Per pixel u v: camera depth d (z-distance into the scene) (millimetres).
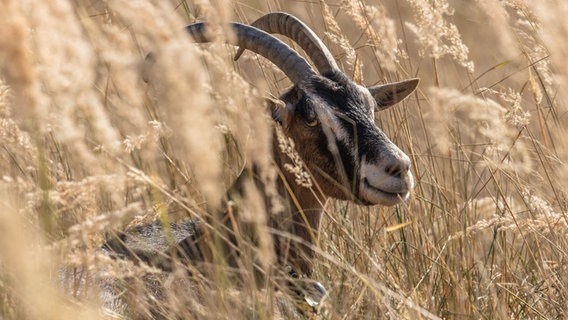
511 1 23922
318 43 21891
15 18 12562
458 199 24516
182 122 13320
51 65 13297
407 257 21891
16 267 13070
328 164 20891
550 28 19625
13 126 15992
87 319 14469
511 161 23641
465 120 31250
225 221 20516
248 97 16328
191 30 21312
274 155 21672
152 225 21688
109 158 16938
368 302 18016
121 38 15547
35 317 14203
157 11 13359
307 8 31906
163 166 24391
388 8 39812
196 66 13141
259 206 17469
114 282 18359
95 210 16406
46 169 15258
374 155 20172
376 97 23266
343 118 20672
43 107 13523
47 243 15641
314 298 18594
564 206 22953
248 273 17016
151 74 17438
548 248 22906
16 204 16516
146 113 23031
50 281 15211
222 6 16766
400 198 19938
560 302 20609
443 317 19922
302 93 21047
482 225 21062
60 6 13125
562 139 22969
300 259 21234
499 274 21438
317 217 21953
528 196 22562
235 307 16812
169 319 16859
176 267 17250
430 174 24219
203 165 13820
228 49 21688
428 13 22000
